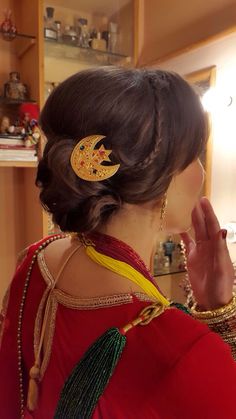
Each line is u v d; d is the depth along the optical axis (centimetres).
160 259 172
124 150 37
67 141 39
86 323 38
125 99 37
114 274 40
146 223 44
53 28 180
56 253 48
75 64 194
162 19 183
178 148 38
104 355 35
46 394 42
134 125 37
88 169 38
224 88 144
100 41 194
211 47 150
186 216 47
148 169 38
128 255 41
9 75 185
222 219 148
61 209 41
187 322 37
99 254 41
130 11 197
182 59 166
